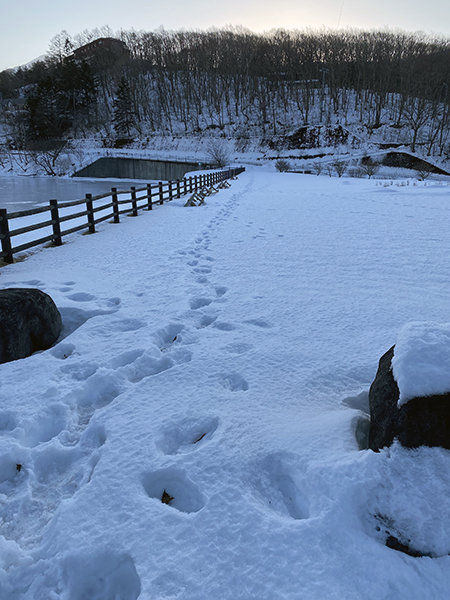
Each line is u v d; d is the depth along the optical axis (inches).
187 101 3612.2
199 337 151.3
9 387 116.2
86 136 3555.6
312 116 3284.9
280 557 58.9
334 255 291.0
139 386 114.4
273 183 1283.2
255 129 3282.5
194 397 107.4
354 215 503.2
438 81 3073.3
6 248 272.1
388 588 54.1
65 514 68.9
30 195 1247.5
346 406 100.4
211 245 328.5
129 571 60.6
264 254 295.0
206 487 73.8
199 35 4493.1
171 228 412.8
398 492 63.9
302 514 68.6
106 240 355.6
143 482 77.4
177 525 65.8
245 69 3853.3
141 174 2731.3
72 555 60.9
